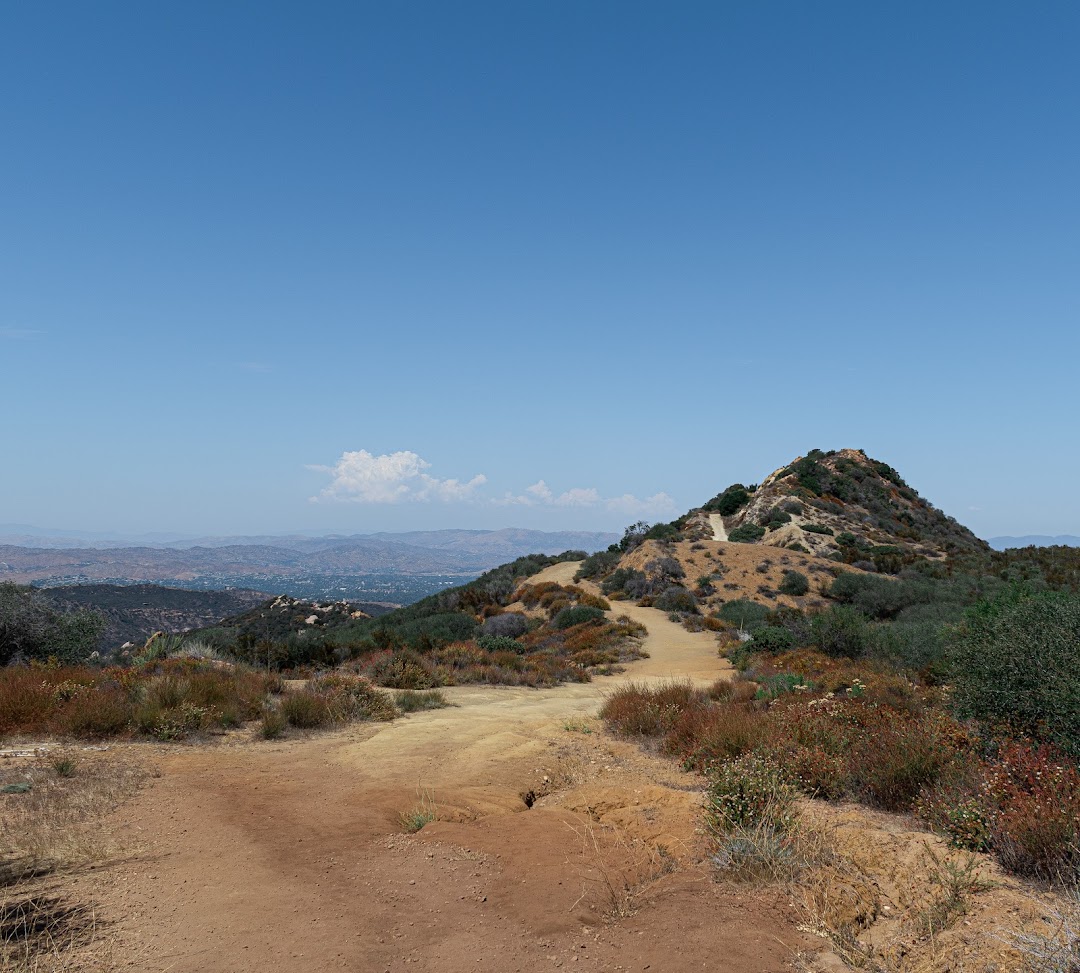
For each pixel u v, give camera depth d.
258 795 7.84
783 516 68.06
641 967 3.91
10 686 11.15
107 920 4.43
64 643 21.05
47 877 5.14
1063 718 6.70
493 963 3.98
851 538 62.19
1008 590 13.80
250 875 5.33
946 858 5.32
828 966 3.91
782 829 5.92
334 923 4.49
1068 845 4.73
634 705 12.65
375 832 6.50
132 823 6.56
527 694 18.52
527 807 8.26
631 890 5.08
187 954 4.02
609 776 9.27
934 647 18.70
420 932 4.38
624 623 38.19
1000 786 5.80
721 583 48.47
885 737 7.92
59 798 7.13
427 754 10.02
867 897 4.80
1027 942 3.78
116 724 10.48
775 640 26.92
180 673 14.62
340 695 13.44
